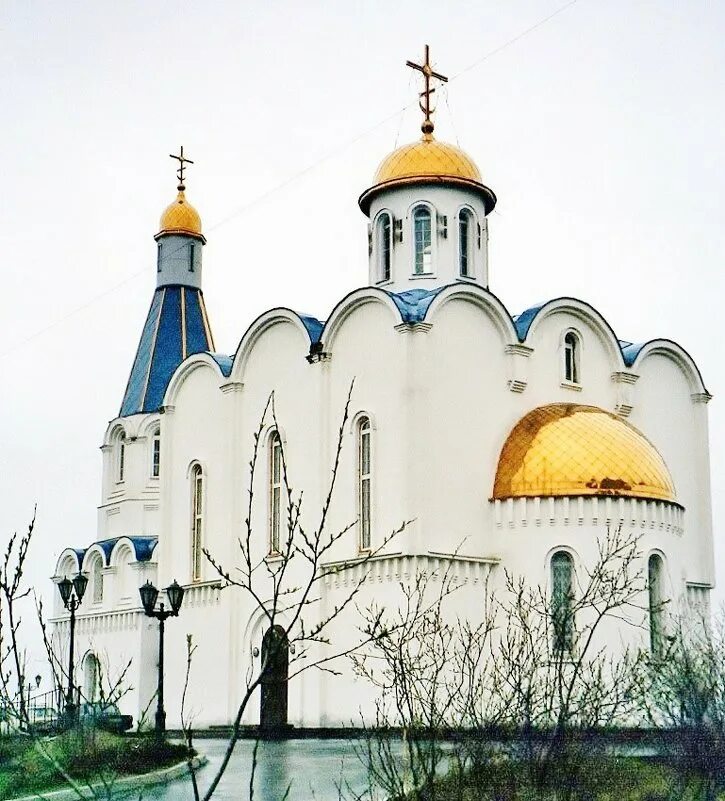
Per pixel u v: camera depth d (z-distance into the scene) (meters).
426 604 31.94
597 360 38.47
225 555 38.81
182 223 56.25
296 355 37.31
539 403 36.25
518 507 33.53
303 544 35.78
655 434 39.47
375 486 33.75
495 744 17.69
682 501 39.84
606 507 32.84
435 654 19.62
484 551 33.81
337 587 34.34
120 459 55.34
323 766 25.08
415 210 38.97
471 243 39.31
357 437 34.69
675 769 18.38
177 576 41.09
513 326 35.66
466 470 33.97
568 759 15.54
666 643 30.78
